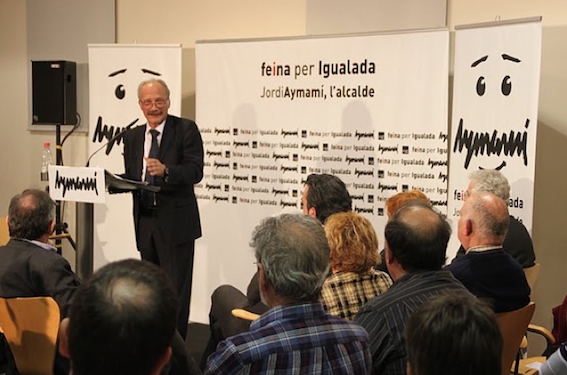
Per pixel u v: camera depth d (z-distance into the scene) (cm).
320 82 446
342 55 437
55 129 597
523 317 242
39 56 596
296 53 453
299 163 458
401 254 209
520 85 371
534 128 366
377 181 431
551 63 416
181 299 406
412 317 122
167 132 403
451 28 446
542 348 430
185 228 401
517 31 371
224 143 483
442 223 209
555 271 424
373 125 430
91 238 531
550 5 413
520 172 372
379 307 202
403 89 418
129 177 408
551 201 422
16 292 267
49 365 257
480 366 112
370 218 435
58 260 268
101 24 570
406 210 214
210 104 486
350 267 234
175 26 548
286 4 506
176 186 398
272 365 162
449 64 446
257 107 470
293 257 168
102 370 113
